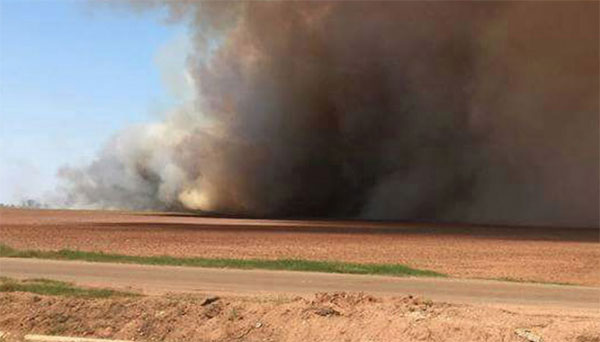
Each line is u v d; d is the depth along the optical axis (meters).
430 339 10.31
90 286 16.45
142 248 33.44
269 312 11.45
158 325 11.52
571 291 18.70
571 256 32.53
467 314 11.41
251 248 34.47
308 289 17.44
